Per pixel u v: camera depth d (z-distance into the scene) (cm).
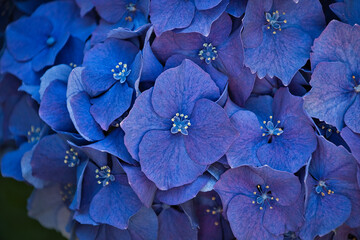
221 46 27
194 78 26
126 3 28
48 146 28
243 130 27
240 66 27
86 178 28
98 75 27
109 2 28
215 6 27
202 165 27
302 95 27
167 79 26
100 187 28
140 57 27
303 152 26
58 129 28
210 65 27
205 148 26
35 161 28
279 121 27
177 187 27
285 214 27
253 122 27
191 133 27
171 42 27
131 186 26
